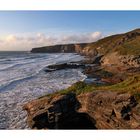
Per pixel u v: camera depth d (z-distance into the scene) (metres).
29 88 31.94
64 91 18.08
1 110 21.39
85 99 15.83
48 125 15.33
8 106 22.67
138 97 13.58
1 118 19.27
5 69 55.75
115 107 13.79
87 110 15.53
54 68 55.38
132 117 13.08
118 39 98.25
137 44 60.62
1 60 87.12
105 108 14.44
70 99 16.42
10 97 26.50
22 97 26.42
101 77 39.66
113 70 45.69
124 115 13.33
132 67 46.56
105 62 58.97
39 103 17.08
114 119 13.85
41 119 15.45
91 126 15.41
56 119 15.22
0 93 28.72
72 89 18.11
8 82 36.56
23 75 45.28
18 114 20.25
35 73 48.12
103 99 14.68
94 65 58.38
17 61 83.06
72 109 16.06
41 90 30.39
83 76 42.47
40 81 38.03
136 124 12.70
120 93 14.41
